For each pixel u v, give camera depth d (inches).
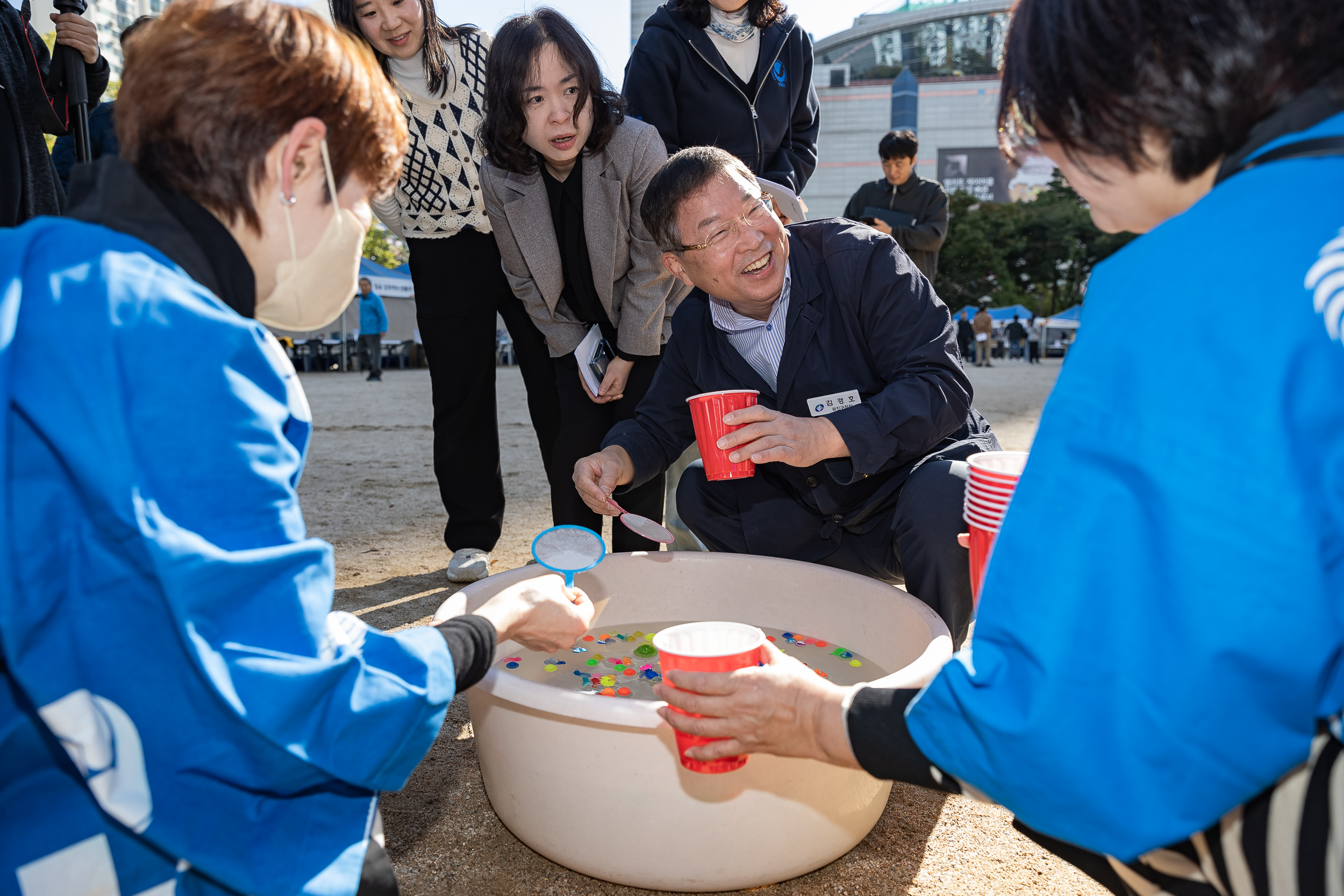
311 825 32.0
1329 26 24.7
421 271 105.1
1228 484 22.4
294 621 29.5
